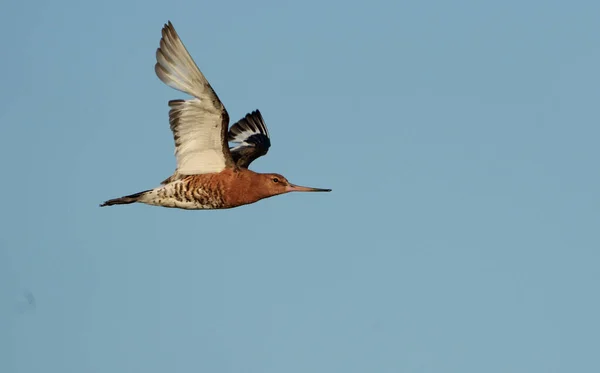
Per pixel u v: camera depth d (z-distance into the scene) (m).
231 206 18.33
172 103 16.91
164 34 16.30
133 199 17.86
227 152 17.66
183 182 17.78
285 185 18.45
